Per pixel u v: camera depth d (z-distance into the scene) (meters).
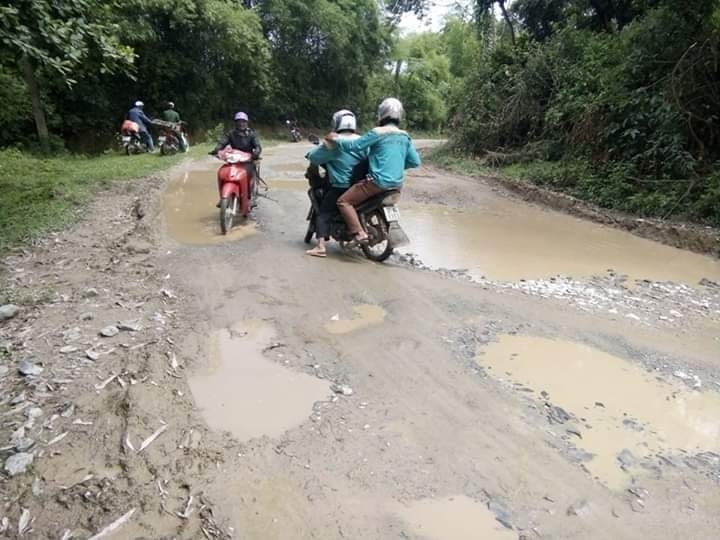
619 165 9.70
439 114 40.78
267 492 2.35
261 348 3.68
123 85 20.33
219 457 2.55
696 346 4.11
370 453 2.64
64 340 3.61
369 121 35.12
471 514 2.28
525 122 15.62
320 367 3.46
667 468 2.66
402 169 5.49
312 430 2.79
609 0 14.77
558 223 8.58
